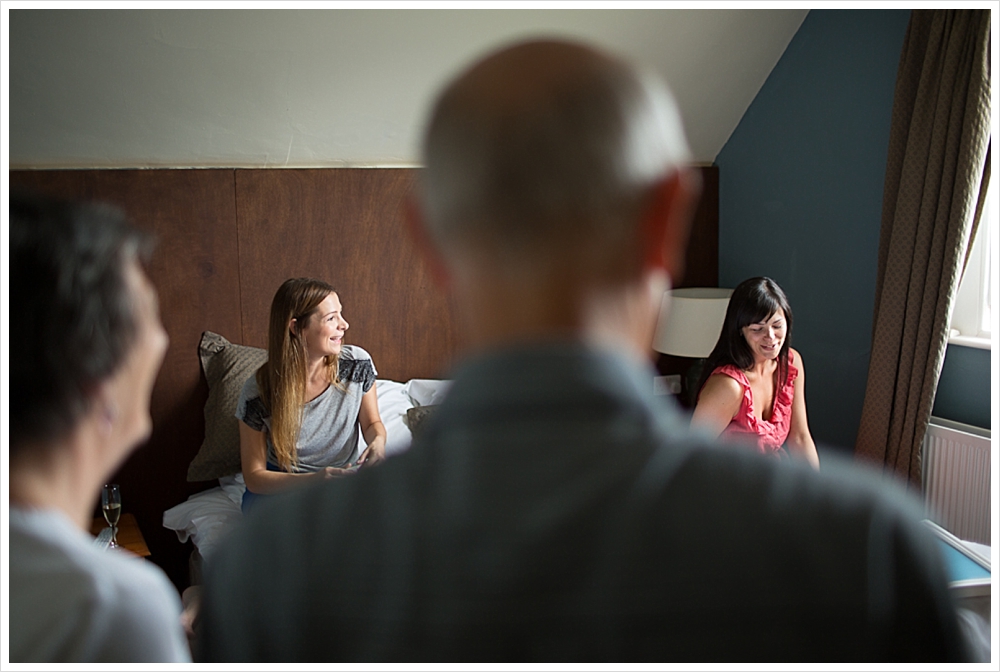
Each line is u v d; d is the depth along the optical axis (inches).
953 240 101.6
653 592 15.9
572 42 18.6
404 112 135.3
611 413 17.2
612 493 16.5
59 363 22.8
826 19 129.3
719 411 98.6
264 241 140.6
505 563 16.1
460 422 17.6
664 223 18.1
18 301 22.5
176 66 119.9
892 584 16.1
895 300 110.3
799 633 15.8
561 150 17.1
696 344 139.3
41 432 23.0
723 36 134.5
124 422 25.1
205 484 141.5
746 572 16.1
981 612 63.6
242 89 125.5
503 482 16.7
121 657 22.9
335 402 116.5
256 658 17.1
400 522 16.9
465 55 128.3
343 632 16.5
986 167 101.5
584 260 17.4
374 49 124.3
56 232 23.2
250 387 113.0
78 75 117.3
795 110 137.8
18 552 22.3
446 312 152.3
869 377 114.5
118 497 110.7
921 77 106.0
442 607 16.1
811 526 16.4
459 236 17.9
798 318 141.0
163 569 141.2
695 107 147.6
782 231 143.6
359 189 143.8
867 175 123.4
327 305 110.7
